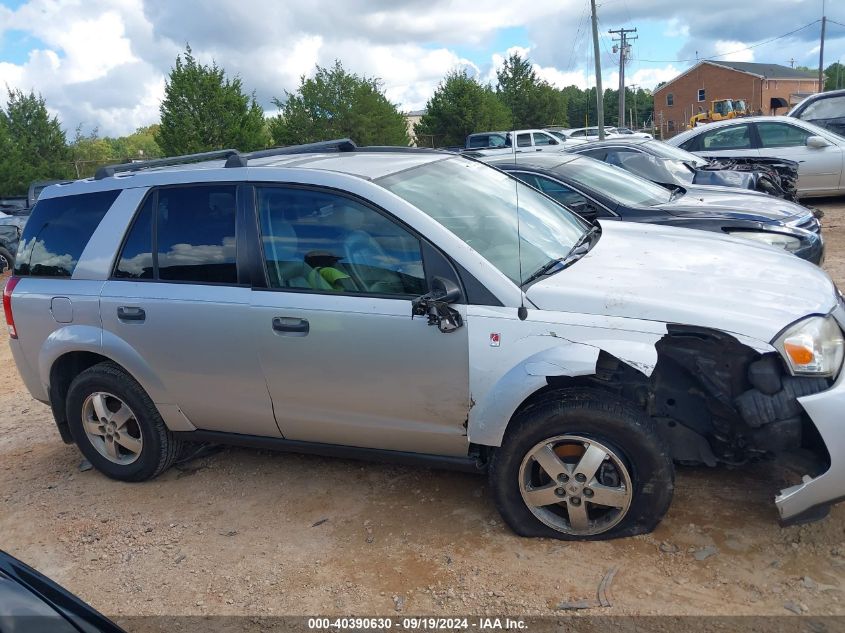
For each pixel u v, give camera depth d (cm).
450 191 409
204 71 3150
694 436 361
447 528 373
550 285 343
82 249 439
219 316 391
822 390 308
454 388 348
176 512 419
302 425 395
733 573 319
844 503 362
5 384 706
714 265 375
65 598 226
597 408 328
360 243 368
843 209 1302
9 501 453
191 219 409
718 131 1406
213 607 333
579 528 346
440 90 4459
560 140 2580
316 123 3878
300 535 382
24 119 3366
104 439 459
